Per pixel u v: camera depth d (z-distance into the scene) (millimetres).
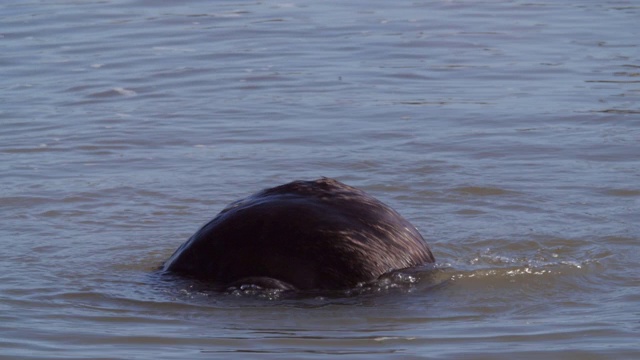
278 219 29078
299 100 53188
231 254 28953
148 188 40031
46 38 66438
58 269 31062
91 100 53531
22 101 53344
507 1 76625
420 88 55219
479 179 40625
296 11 73875
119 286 29500
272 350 24688
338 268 28484
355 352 24531
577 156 43562
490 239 33938
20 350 24766
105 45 64688
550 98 52688
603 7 74250
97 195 39188
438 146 45281
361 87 55469
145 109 51875
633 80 55594
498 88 54938
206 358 24203
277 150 45188
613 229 34719
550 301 28391
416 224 35812
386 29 68312
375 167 42531
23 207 37812
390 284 28625
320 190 30172
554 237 34031
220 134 47719
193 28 68812
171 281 29391
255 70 59000
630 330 25969
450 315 27234
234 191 39844
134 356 24375
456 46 63969
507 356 24312
